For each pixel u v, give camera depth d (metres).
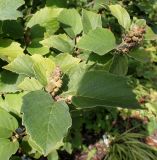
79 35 0.36
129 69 0.39
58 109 0.24
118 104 0.24
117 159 0.62
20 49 0.31
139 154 0.63
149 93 0.76
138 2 0.48
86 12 0.33
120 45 0.30
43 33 0.34
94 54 0.32
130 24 0.32
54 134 0.22
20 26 0.34
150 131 0.72
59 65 0.29
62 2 0.39
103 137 0.67
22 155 0.48
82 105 0.24
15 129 0.31
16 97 0.32
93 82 0.26
